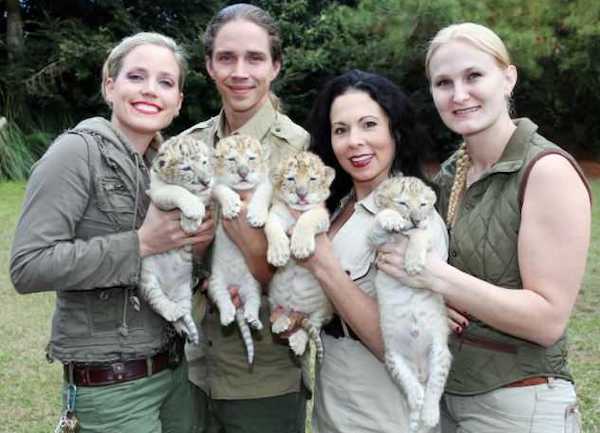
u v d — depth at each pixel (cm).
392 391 356
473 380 337
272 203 394
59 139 335
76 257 315
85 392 333
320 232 360
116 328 335
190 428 382
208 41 439
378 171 371
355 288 351
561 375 328
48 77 1958
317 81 2052
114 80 356
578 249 304
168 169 354
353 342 364
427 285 325
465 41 328
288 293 383
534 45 1324
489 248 326
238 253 394
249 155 399
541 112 2061
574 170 309
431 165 407
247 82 426
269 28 432
